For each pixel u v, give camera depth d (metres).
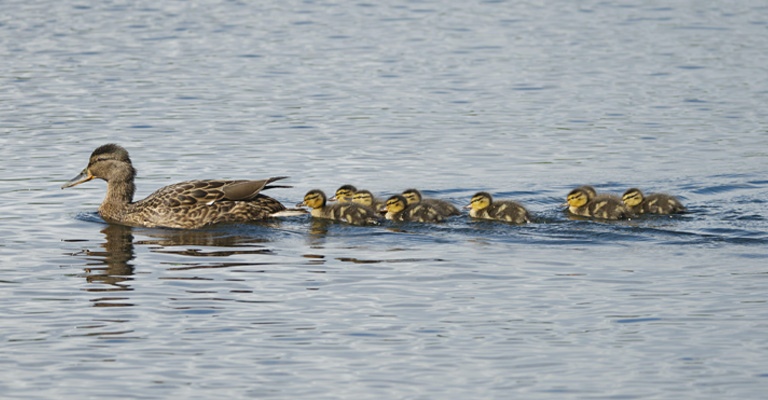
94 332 10.84
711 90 26.58
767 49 32.19
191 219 15.30
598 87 27.08
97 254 13.73
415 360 10.15
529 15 39.00
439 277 12.66
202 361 10.13
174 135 21.81
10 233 14.86
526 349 10.39
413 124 23.03
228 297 11.88
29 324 11.07
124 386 9.60
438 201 16.41
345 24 37.03
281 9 40.31
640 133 22.25
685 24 37.00
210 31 35.47
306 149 20.77
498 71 29.22
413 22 37.47
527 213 15.66
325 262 13.34
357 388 9.55
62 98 25.30
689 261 13.27
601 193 17.14
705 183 18.25
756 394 9.34
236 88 26.84
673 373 9.80
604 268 13.00
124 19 37.56
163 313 11.38
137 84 27.14
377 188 18.03
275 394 9.43
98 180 18.55
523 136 21.98
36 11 38.84
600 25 36.94
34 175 18.55
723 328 10.86
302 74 28.77
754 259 13.32
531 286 12.29
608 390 9.47
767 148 20.86
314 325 11.03
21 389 9.55
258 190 15.73
